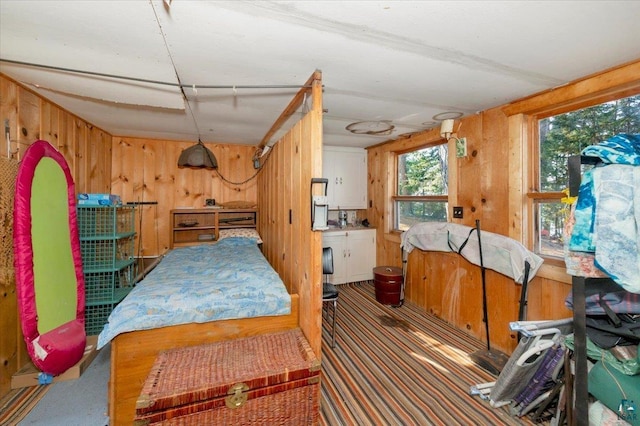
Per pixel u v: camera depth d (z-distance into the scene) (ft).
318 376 4.95
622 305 4.09
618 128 6.02
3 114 6.03
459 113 8.75
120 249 11.19
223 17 4.04
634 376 3.92
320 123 5.73
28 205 6.05
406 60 5.36
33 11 3.91
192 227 12.66
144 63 5.47
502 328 8.03
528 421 5.47
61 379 6.66
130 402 5.19
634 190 3.58
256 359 5.03
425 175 11.78
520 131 7.53
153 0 3.69
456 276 9.61
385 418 5.55
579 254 4.19
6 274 6.12
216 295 5.91
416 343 8.53
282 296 6.18
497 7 3.82
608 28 4.31
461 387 6.52
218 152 13.60
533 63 5.46
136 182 12.34
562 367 5.14
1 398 6.01
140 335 5.25
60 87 6.56
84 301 7.80
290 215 7.39
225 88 6.55
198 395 4.24
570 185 4.33
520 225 7.52
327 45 4.83
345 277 14.15
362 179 15.24
